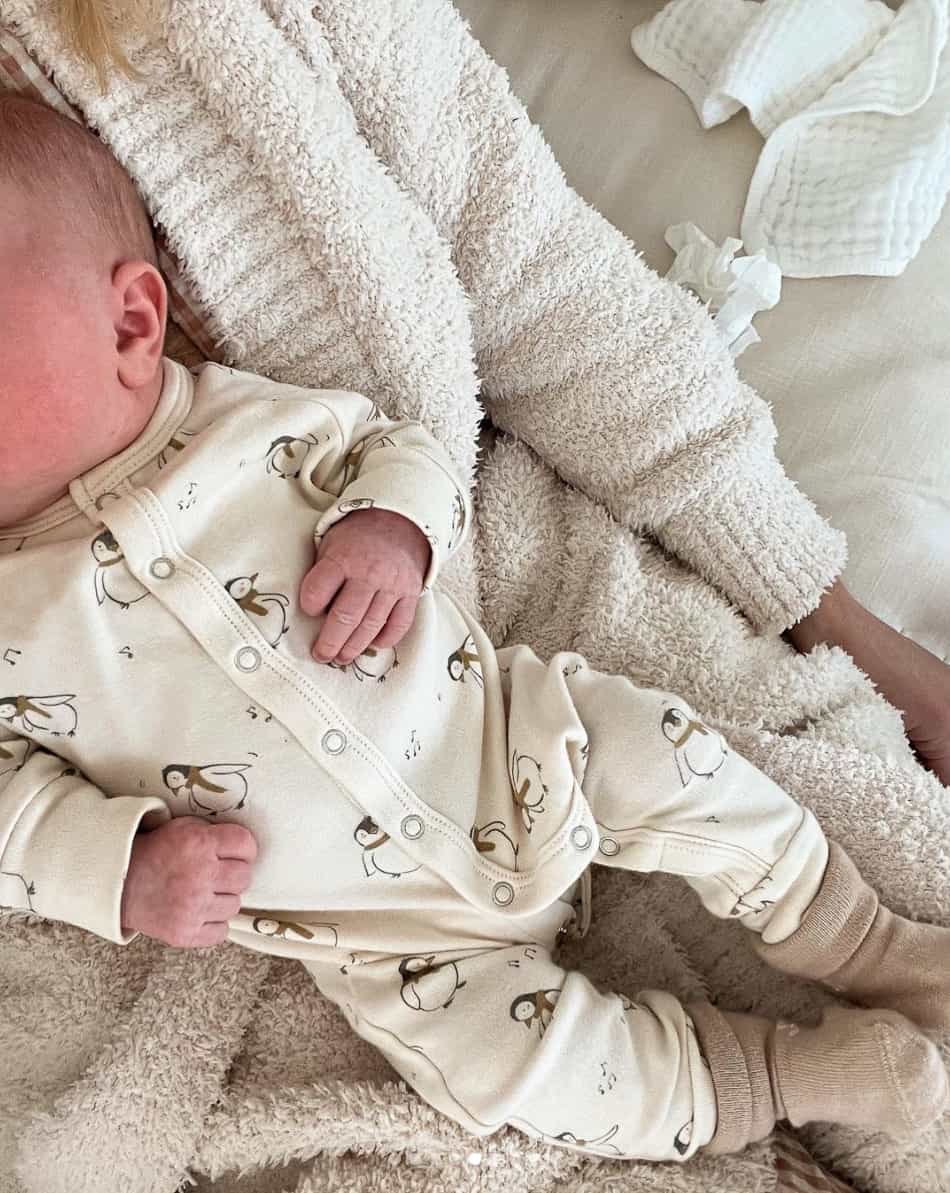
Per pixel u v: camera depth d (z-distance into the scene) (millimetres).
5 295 673
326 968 826
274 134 771
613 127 1123
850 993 847
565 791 789
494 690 851
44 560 744
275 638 756
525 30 1158
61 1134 795
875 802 866
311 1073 847
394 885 785
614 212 1113
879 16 1084
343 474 830
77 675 742
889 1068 761
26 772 757
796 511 952
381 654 790
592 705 837
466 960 795
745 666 939
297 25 789
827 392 1065
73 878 727
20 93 750
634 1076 769
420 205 891
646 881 939
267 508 785
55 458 726
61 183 708
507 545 994
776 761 880
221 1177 845
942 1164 781
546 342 935
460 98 865
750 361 1079
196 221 792
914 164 1037
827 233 1063
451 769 802
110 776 764
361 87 832
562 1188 790
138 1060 820
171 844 726
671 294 929
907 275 1067
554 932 857
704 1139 780
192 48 745
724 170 1100
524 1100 747
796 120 1059
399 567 768
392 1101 789
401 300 841
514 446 1036
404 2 815
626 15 1146
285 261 826
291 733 753
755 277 1023
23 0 712
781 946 831
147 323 756
